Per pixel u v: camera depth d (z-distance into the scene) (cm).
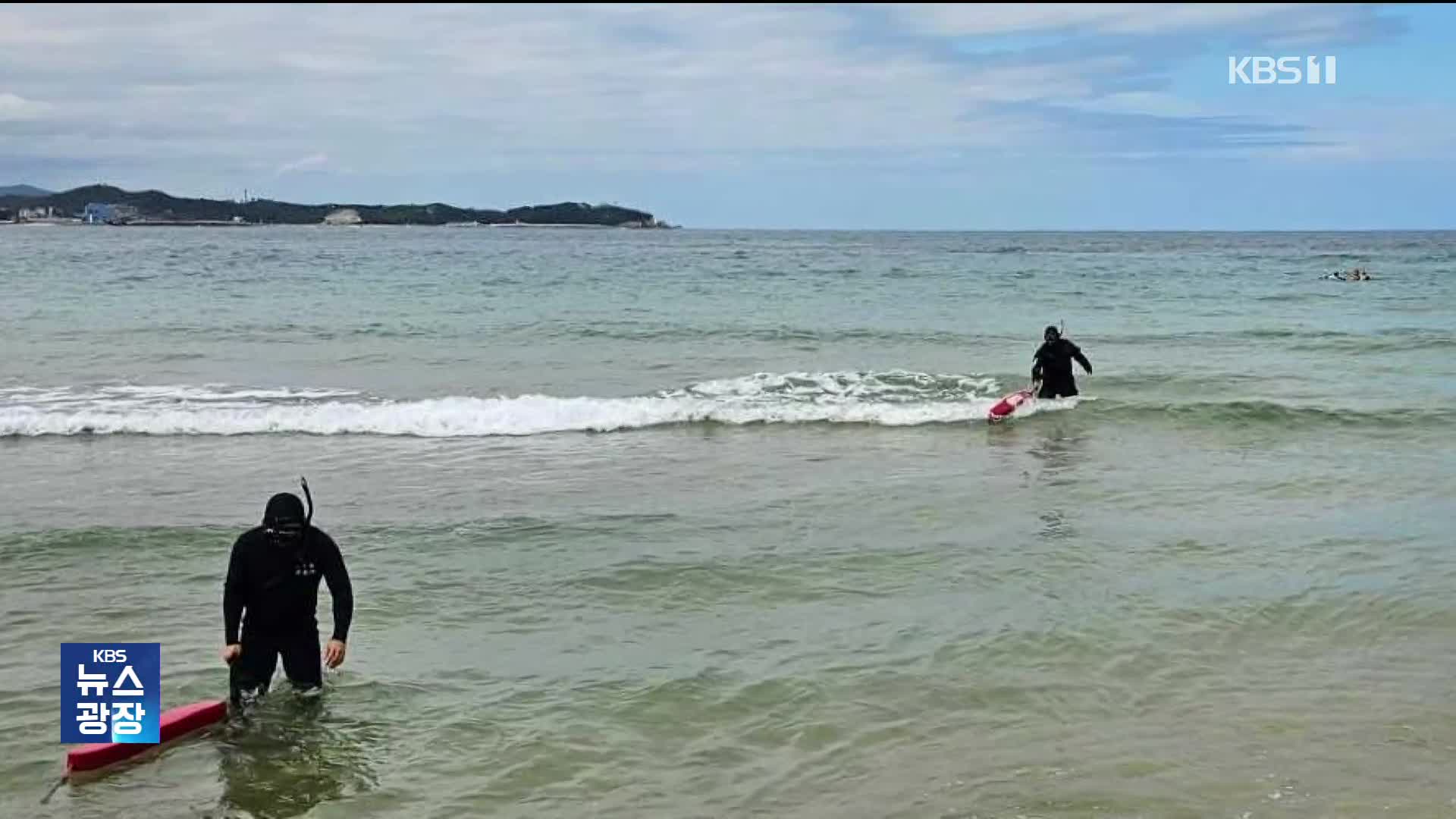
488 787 581
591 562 956
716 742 630
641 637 790
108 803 562
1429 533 1058
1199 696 691
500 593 880
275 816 552
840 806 558
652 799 568
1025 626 808
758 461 1396
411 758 612
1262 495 1218
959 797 566
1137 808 554
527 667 736
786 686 702
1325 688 704
